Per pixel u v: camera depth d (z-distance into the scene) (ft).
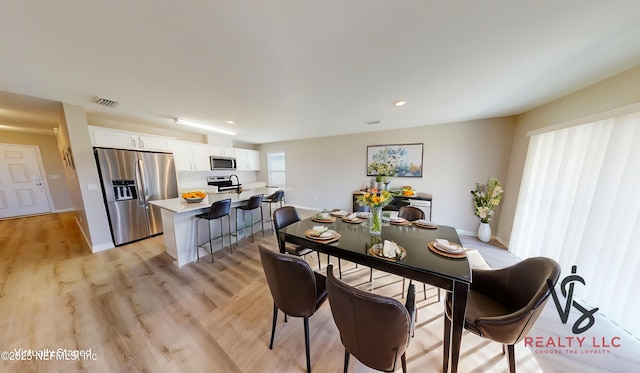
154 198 11.69
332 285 3.09
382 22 3.95
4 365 4.26
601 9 3.54
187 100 8.19
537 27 4.05
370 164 15.02
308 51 4.91
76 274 7.75
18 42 4.38
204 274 7.84
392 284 7.27
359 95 7.70
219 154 16.71
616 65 5.29
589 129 6.44
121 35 4.25
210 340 4.95
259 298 6.48
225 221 10.65
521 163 9.84
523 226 9.29
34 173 16.80
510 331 3.39
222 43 4.57
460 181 12.28
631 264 5.10
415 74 6.07
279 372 4.22
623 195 5.32
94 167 9.53
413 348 4.78
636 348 4.72
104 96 7.74
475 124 11.59
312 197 18.26
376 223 5.77
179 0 3.39
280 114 10.27
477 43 4.60
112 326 5.32
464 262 4.16
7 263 8.59
